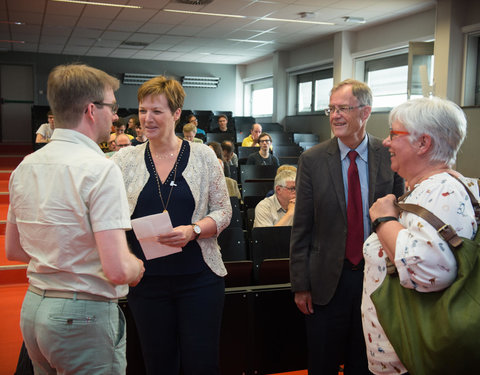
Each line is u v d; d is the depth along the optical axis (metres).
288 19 8.74
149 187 1.66
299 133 11.03
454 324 0.99
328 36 10.49
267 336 2.22
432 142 1.18
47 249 1.16
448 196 1.10
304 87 12.32
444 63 7.39
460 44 7.40
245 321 2.18
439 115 1.17
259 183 4.75
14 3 7.65
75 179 1.14
